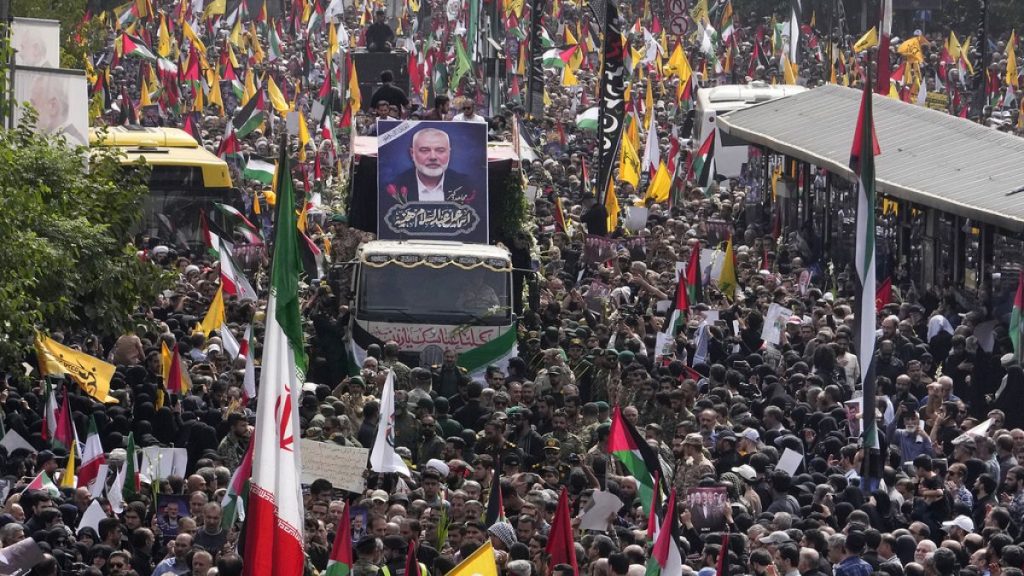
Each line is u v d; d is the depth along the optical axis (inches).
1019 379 2532.0
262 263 3422.7
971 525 1935.3
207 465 2064.5
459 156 3147.1
